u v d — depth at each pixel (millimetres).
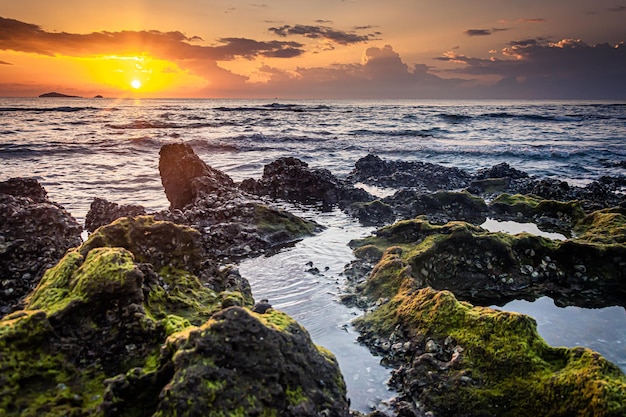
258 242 12875
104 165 28750
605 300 9352
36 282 8984
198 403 3875
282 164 21906
